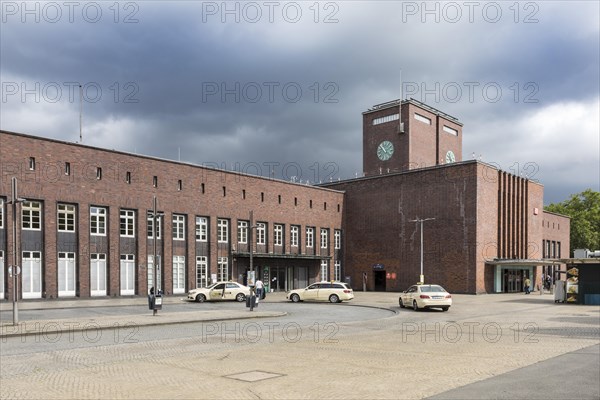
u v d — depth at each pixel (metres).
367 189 61.62
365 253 61.16
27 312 27.67
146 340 16.84
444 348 14.89
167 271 44.75
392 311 30.91
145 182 43.88
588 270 37.31
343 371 11.26
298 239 57.84
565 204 93.31
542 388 9.48
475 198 51.62
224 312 27.52
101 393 9.30
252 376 10.72
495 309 32.44
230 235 50.44
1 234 35.59
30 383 10.20
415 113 69.44
